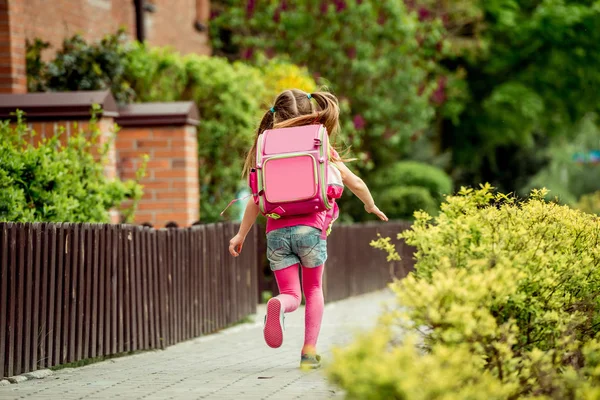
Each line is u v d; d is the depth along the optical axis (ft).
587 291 23.58
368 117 90.07
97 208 37.29
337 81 89.45
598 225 26.99
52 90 54.49
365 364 14.56
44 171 33.68
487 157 139.03
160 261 36.78
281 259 27.12
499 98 120.37
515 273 19.90
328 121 27.81
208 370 28.17
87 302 30.94
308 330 26.89
